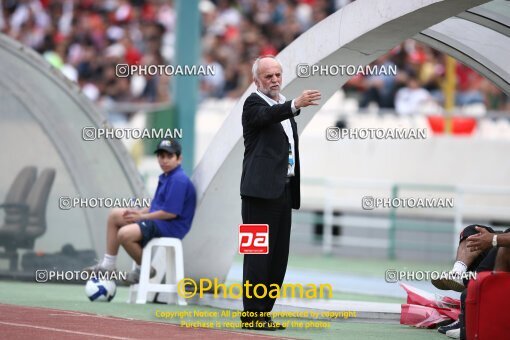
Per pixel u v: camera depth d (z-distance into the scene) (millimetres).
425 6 28625
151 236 34469
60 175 43312
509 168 67438
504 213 66312
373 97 75812
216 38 84312
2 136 43312
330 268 59062
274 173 26734
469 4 28250
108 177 43625
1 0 92812
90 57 87938
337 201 70562
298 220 70500
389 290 45969
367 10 30672
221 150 34844
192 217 35031
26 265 42406
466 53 34219
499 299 23828
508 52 33500
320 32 32219
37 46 90438
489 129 69000
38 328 25984
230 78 82750
